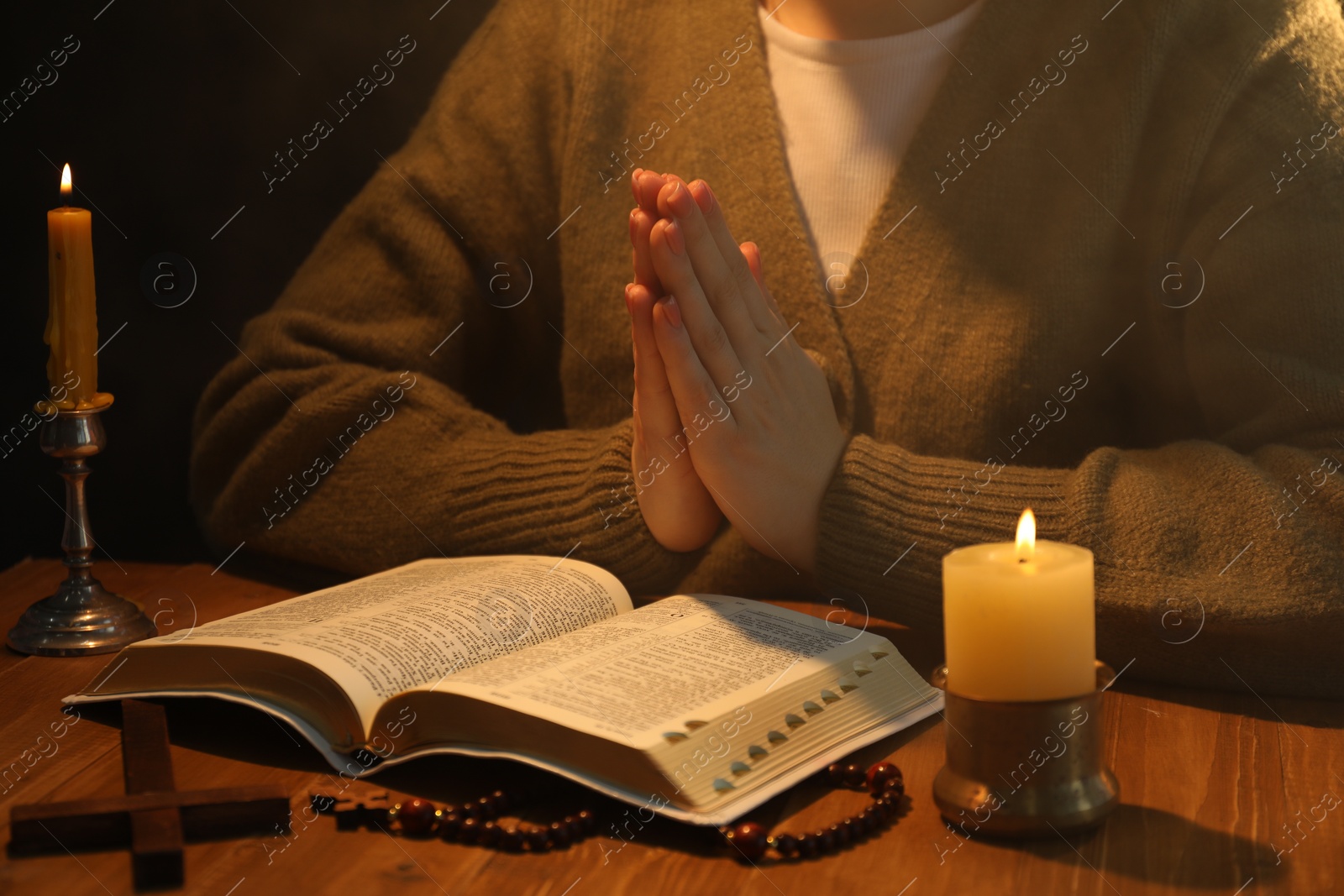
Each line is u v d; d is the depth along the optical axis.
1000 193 0.92
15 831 0.51
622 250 1.04
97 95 1.49
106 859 0.50
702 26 1.02
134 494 1.54
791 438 0.76
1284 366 0.80
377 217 1.07
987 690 0.50
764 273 0.95
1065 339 0.91
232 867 0.49
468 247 1.08
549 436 0.91
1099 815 0.50
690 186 0.71
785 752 0.55
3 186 1.49
